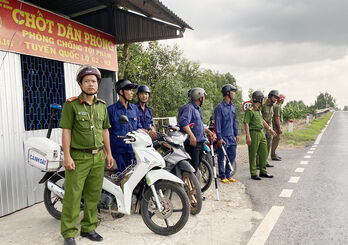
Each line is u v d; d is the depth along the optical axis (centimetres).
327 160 887
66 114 348
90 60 696
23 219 459
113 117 469
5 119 485
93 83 355
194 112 528
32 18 535
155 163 386
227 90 631
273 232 391
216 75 3953
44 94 573
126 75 1661
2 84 482
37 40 545
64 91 620
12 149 495
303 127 2331
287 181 655
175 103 1847
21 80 516
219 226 414
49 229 417
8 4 491
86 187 381
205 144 653
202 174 601
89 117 358
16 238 388
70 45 630
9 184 487
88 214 381
